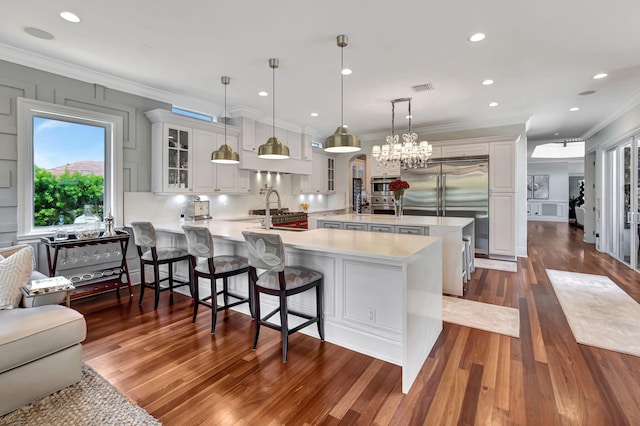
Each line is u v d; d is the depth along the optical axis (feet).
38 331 6.16
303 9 8.02
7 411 5.81
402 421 5.71
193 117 15.46
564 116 19.08
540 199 43.52
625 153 17.94
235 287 11.02
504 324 9.82
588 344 8.48
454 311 10.91
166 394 6.47
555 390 6.56
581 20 8.52
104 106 12.82
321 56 10.75
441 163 19.99
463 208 19.47
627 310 10.87
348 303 8.32
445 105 16.62
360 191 27.94
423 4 7.79
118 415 5.84
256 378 7.03
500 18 8.44
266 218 12.08
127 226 13.50
